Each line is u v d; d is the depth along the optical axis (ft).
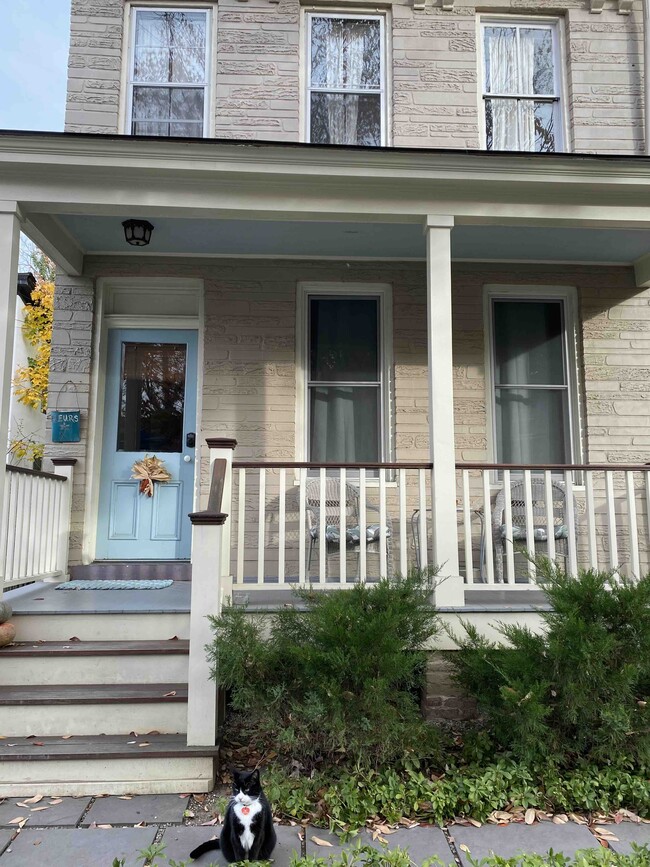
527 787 10.34
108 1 18.90
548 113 19.89
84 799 10.61
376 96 19.53
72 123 18.43
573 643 10.55
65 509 17.60
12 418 36.37
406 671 10.49
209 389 18.72
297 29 19.26
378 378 19.49
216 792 10.87
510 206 14.96
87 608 13.57
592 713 10.41
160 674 12.67
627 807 10.21
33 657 12.51
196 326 19.65
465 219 14.97
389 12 19.70
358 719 10.30
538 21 20.15
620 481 18.94
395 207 14.78
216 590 11.53
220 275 18.98
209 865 8.68
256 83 18.95
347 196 14.74
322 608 11.11
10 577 14.40
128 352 19.61
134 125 18.84
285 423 18.74
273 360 18.94
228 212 14.69
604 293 19.71
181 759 10.95
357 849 8.29
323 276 19.20
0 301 13.70
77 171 14.03
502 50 20.03
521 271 19.57
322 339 19.56
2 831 9.57
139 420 19.38
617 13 19.94
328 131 19.26
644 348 19.58
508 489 14.34
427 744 10.79
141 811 10.21
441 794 10.04
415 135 19.11
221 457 13.73
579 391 19.49
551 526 14.26
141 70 19.08
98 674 12.59
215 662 11.12
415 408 18.99
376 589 11.73
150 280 19.03
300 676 10.69
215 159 14.02
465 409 19.15
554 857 8.01
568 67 19.75
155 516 18.95
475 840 9.36
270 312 19.04
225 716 13.04
